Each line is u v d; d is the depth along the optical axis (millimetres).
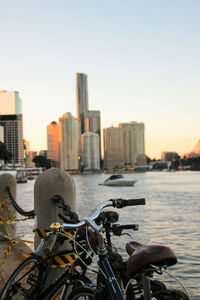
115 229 2691
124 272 2459
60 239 3389
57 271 3457
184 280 7512
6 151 126562
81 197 46438
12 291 3486
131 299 2406
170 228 16156
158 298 2213
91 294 2561
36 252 3441
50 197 4211
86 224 2619
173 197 42656
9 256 6664
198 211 24953
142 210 26000
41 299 3281
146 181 120125
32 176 194250
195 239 13078
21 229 15883
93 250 2646
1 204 7957
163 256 2016
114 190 64188
